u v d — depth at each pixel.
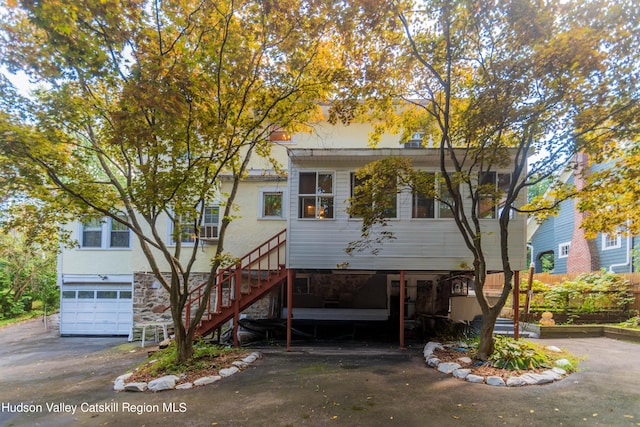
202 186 6.45
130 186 6.49
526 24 5.61
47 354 9.74
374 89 7.24
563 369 6.32
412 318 11.97
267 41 6.56
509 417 4.53
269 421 4.61
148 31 5.79
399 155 8.70
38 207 7.60
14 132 5.49
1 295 17.41
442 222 8.80
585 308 10.67
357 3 5.69
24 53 5.66
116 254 12.47
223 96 6.95
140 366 7.37
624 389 5.46
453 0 5.62
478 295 6.95
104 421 4.83
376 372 6.68
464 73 7.17
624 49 5.38
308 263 8.96
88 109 6.42
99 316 12.39
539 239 19.61
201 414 4.92
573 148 6.42
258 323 10.61
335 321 10.82
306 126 8.92
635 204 6.91
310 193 9.13
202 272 11.55
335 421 4.55
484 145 6.93
